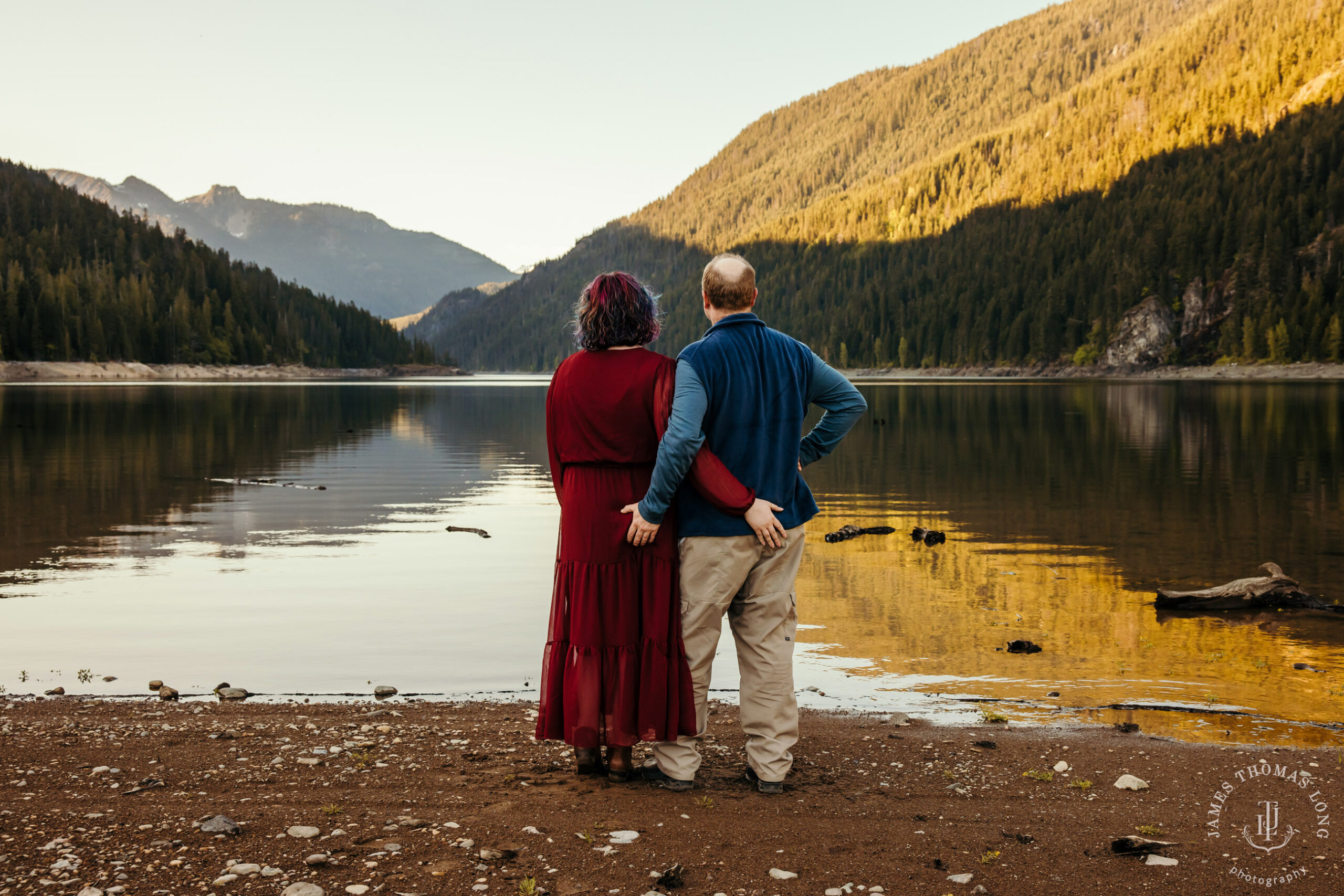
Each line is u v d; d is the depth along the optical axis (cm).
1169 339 13275
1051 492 1669
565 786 380
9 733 476
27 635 733
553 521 1379
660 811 347
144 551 1114
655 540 358
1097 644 702
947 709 548
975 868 297
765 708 374
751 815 346
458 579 956
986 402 5912
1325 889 281
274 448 2650
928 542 1158
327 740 464
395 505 1537
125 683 611
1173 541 1171
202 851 296
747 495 348
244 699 575
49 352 12331
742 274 367
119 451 2447
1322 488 1675
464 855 296
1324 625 759
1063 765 422
